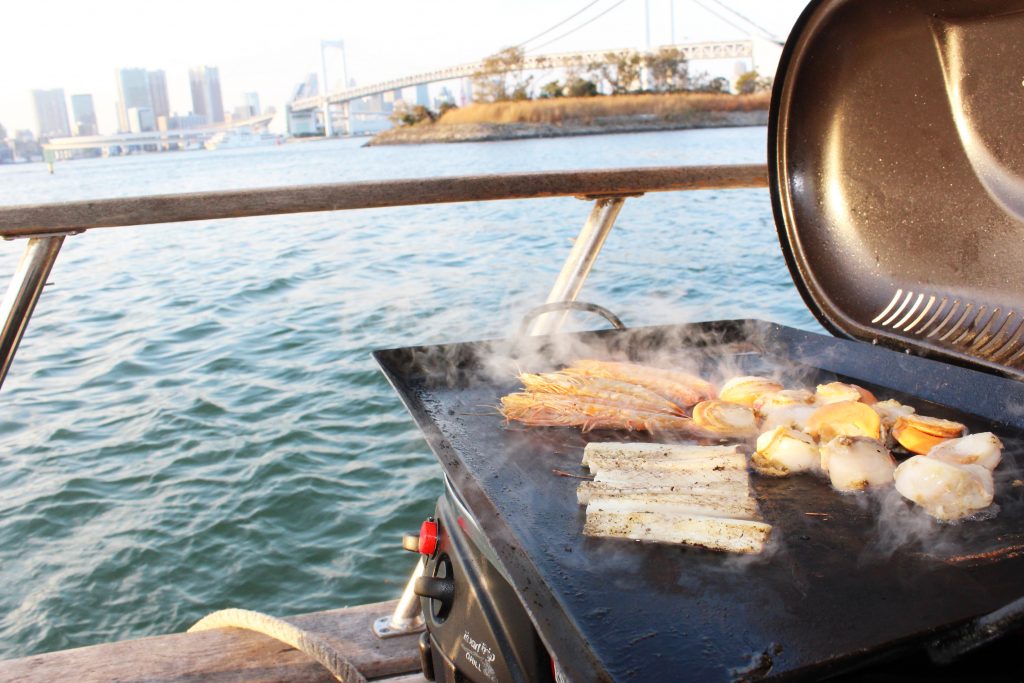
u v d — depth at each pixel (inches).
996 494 36.6
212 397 232.1
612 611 28.3
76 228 52.0
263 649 65.3
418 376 54.5
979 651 28.6
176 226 629.3
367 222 601.6
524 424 47.2
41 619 137.3
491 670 38.2
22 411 227.6
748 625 27.3
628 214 607.2
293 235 547.2
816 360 57.4
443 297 330.6
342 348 269.9
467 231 531.5
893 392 51.3
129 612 139.3
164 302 348.8
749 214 571.2
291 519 164.6
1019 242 47.2
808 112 57.1
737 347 62.7
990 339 47.9
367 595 140.9
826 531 33.9
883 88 52.8
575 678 24.2
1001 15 44.0
